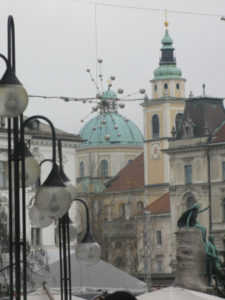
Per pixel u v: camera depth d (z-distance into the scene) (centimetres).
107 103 10475
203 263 6800
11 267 2906
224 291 6762
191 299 4188
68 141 17788
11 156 2984
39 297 4172
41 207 2938
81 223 17712
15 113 2745
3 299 3975
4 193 15762
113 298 2434
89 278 5562
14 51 2941
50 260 6006
